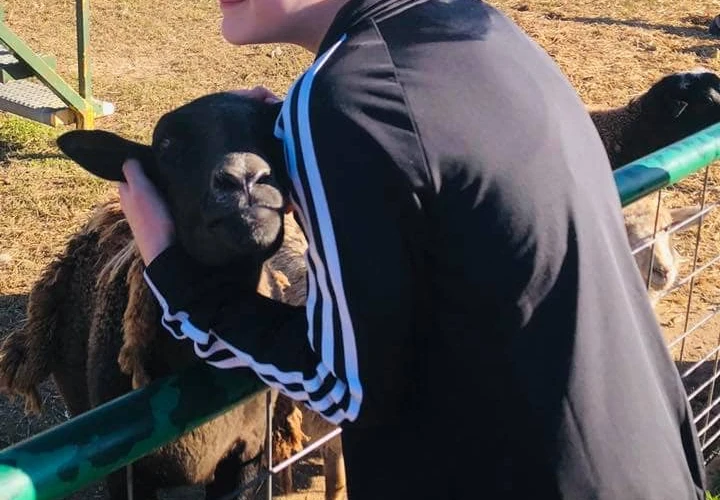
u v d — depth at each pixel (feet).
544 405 5.38
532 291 5.27
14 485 4.82
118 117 29.07
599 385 5.49
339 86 5.10
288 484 15.01
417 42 5.29
